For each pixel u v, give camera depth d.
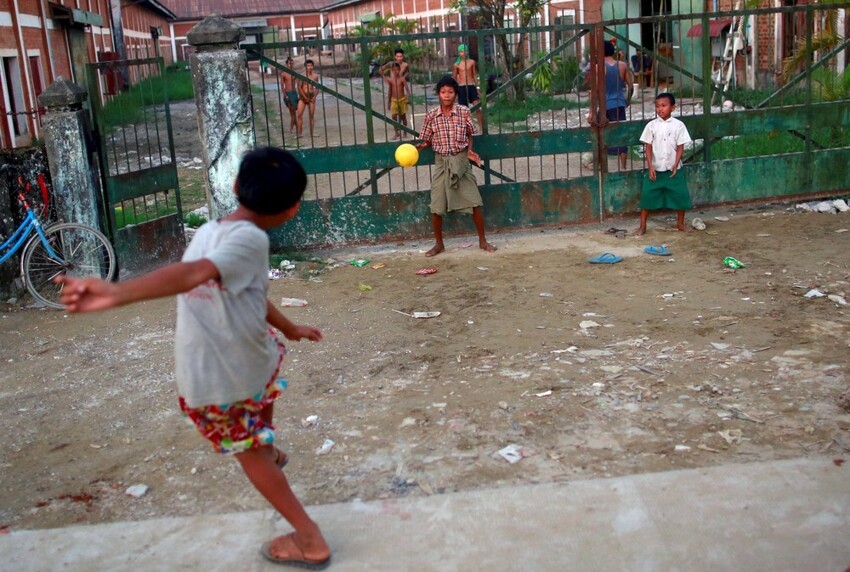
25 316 7.37
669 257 8.05
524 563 3.38
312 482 4.16
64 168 7.77
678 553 3.39
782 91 9.55
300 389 5.36
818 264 7.51
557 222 9.37
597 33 8.89
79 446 4.78
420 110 12.88
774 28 16.19
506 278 7.67
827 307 6.36
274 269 8.28
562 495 3.85
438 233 8.63
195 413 3.18
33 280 7.77
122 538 3.72
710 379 5.13
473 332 6.29
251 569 3.45
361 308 7.04
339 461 4.36
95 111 7.86
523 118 9.53
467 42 9.80
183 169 15.43
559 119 11.90
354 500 3.93
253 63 9.79
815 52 12.34
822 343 5.62
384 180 12.57
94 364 6.08
